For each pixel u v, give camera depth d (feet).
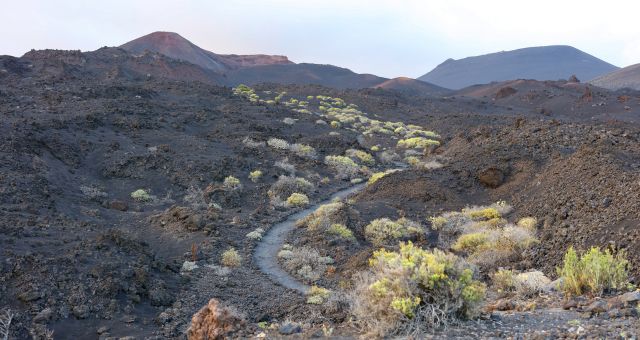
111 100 193.36
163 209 108.17
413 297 23.25
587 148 82.79
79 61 393.09
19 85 235.20
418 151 204.95
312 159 165.58
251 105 253.24
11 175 96.99
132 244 65.31
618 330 20.29
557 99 405.80
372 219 91.25
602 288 29.91
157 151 142.51
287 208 112.98
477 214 87.51
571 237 50.93
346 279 63.82
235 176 132.98
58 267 53.06
